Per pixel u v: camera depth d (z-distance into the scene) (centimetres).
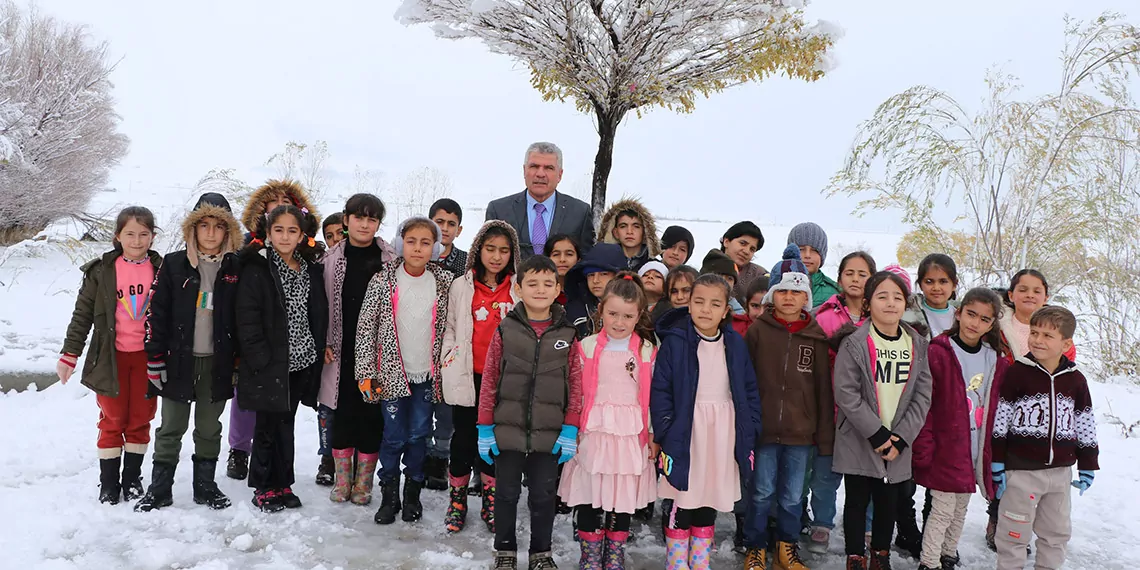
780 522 375
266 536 379
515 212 530
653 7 721
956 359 365
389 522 410
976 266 858
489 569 355
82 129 1216
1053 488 349
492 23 754
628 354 369
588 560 356
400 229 428
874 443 348
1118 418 651
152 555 342
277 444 420
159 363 398
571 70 797
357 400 436
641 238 509
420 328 418
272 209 434
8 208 1179
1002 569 359
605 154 858
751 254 531
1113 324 851
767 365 377
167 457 409
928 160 833
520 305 381
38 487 427
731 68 784
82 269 415
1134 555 403
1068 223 829
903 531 400
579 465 360
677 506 351
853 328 381
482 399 369
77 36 1230
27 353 671
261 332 404
